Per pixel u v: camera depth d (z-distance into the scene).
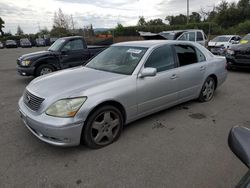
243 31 34.00
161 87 3.90
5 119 4.32
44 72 7.81
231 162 2.90
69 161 2.94
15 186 2.49
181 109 4.77
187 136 3.60
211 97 5.36
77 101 2.89
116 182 2.55
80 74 3.70
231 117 4.38
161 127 3.92
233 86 6.83
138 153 3.11
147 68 3.54
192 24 34.66
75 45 8.30
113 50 4.40
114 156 3.04
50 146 3.29
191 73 4.50
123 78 3.42
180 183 2.52
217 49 15.50
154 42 4.23
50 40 46.22
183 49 4.50
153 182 2.54
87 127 3.03
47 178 2.62
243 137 1.84
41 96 3.02
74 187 2.48
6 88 6.96
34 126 2.97
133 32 37.19
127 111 3.47
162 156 3.04
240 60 8.73
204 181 2.56
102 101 3.07
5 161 2.94
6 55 20.75
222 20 46.81
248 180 1.76
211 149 3.22
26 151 3.17
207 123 4.10
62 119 2.82
